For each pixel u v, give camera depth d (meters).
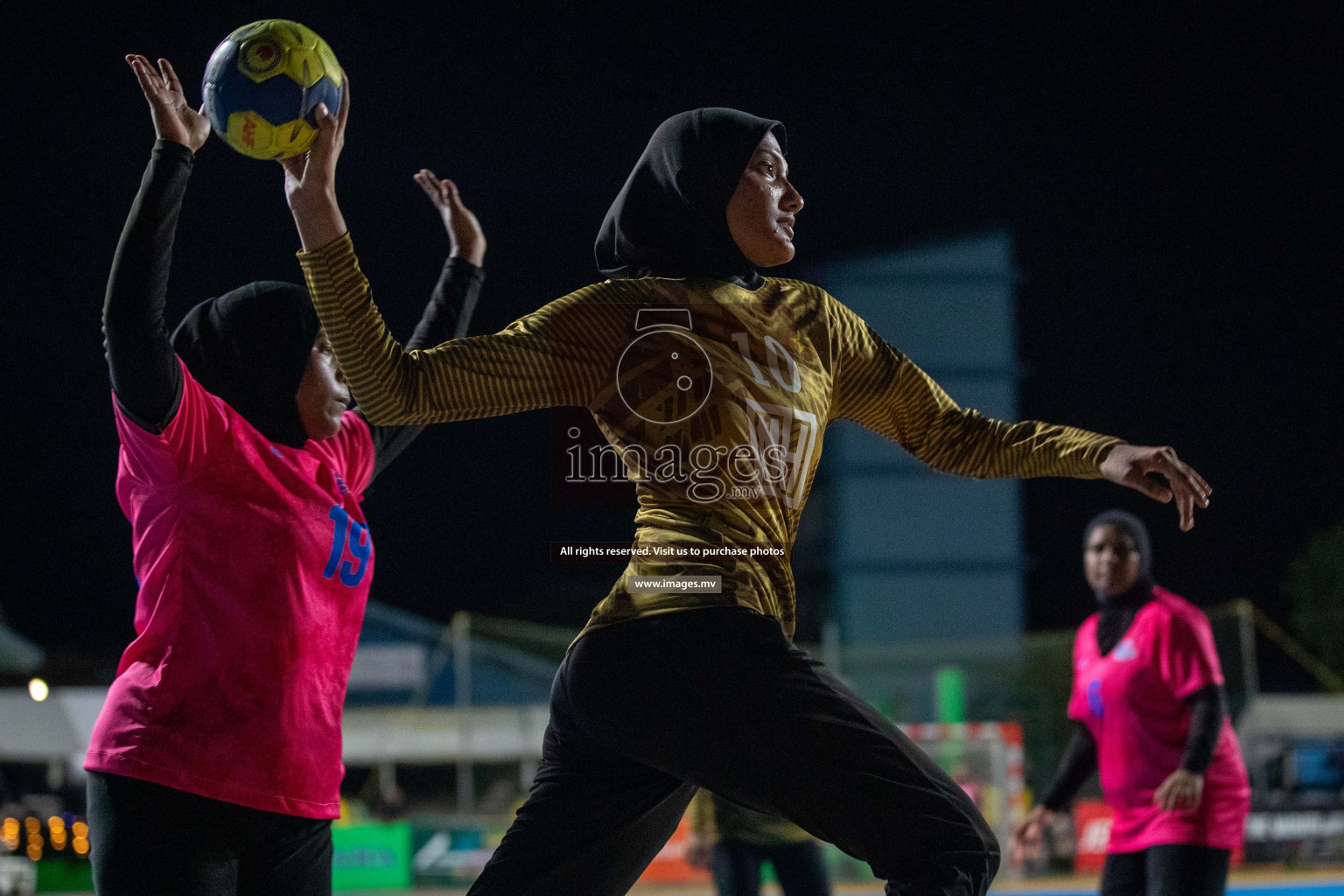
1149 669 9.20
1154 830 9.11
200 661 5.21
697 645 4.69
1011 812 28.61
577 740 5.18
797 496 5.15
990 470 5.71
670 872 27.61
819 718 4.59
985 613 77.44
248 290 5.81
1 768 28.33
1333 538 56.66
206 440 5.35
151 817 5.02
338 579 5.64
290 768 5.31
